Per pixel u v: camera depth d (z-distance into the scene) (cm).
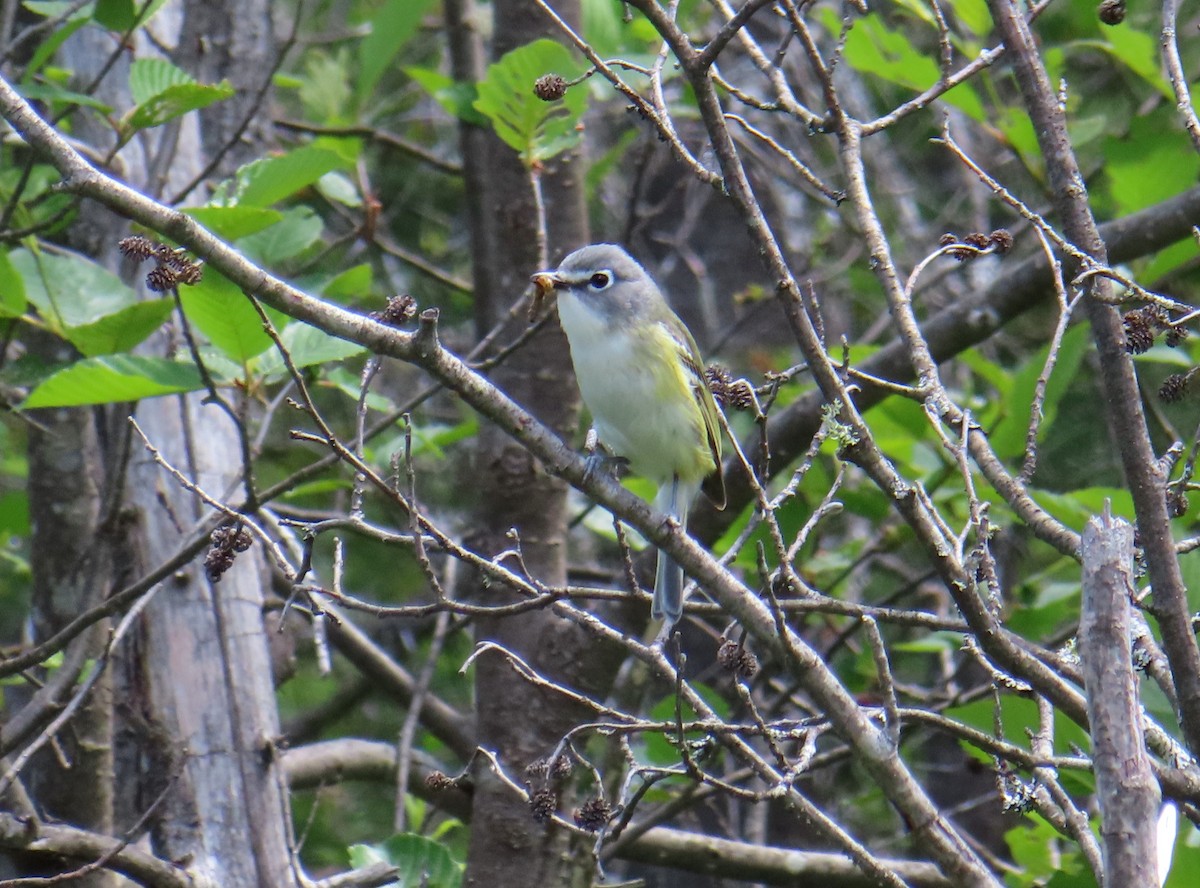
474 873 1095
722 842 1209
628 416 1001
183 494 1020
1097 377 1678
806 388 1437
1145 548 632
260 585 1097
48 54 947
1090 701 532
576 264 1016
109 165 922
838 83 1883
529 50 967
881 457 653
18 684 1123
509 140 999
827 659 1205
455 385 663
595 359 999
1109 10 774
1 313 906
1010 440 1145
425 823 1291
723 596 677
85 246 1122
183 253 780
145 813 878
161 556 1009
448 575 1220
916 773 1806
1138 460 644
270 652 1192
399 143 1480
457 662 1866
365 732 1880
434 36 1994
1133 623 679
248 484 803
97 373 781
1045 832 1102
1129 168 1188
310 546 687
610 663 1127
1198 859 838
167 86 931
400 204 1945
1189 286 1466
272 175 909
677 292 2148
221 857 954
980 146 1920
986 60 735
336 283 986
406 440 675
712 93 664
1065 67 1611
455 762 1761
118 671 998
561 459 674
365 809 1772
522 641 1130
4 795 880
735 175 664
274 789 978
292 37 988
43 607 1090
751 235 669
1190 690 612
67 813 988
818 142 1978
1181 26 1406
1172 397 712
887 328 1875
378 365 754
